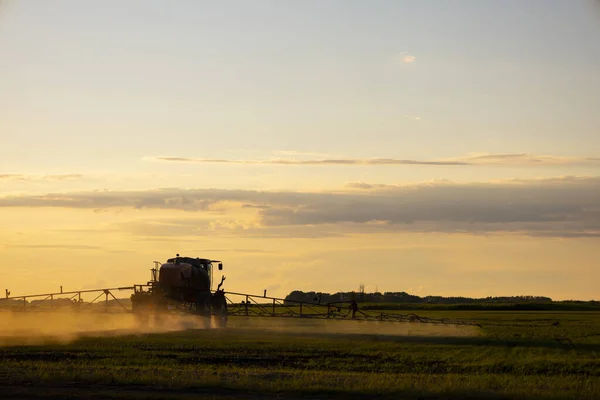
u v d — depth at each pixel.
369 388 32.59
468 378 37.03
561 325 95.75
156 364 41.34
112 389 32.31
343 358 46.56
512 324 97.56
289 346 53.47
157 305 67.75
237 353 48.00
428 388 32.66
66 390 31.94
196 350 49.28
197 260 71.50
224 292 75.00
